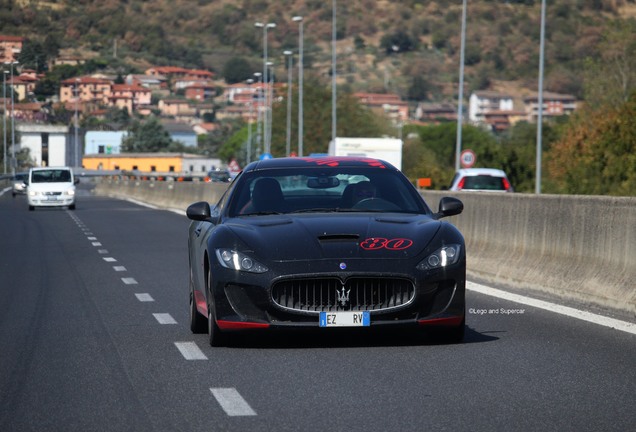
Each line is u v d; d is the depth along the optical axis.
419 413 11.61
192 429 11.05
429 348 15.72
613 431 10.78
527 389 12.82
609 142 80.62
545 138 175.25
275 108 175.25
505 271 25.16
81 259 33.41
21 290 24.83
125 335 17.56
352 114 176.38
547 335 16.97
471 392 12.66
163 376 13.94
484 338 16.67
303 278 15.16
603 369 14.05
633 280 19.81
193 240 18.09
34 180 75.56
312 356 15.16
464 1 82.88
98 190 125.88
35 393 13.01
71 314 20.39
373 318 15.23
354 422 11.23
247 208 17.03
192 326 17.69
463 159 82.19
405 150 195.62
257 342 16.44
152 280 26.70
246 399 12.44
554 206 23.50
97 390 13.14
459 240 15.90
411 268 15.27
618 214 20.70
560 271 22.59
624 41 123.38
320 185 17.39
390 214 16.83
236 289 15.45
